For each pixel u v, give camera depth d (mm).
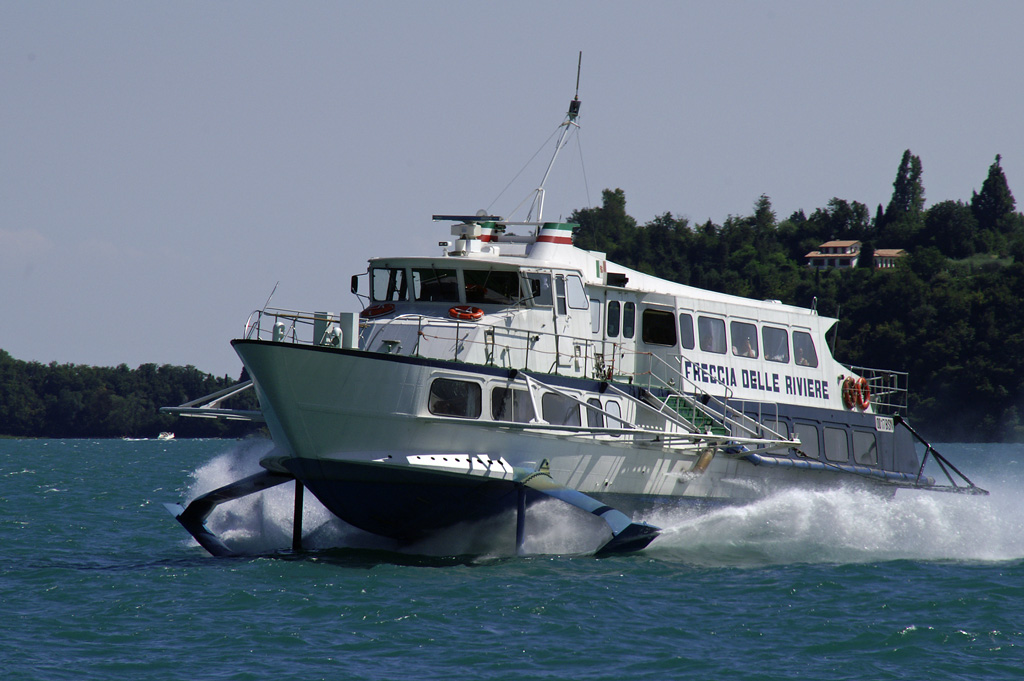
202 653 58969
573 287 91812
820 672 56656
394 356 79375
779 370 105125
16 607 69562
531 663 57312
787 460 101188
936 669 57375
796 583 77062
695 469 95188
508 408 84750
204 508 93750
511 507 86250
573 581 76500
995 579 79938
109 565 86188
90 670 56031
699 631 63906
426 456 80125
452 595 71500
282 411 78812
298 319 82375
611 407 91438
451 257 88812
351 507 83938
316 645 60344
